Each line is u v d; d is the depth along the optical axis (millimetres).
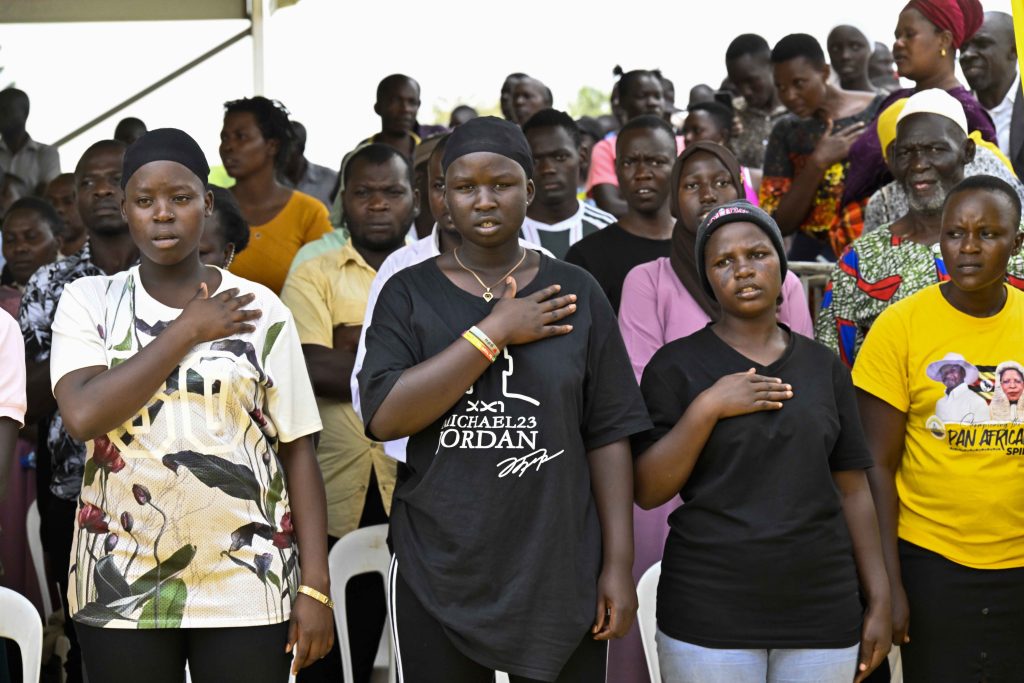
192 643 3023
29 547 4777
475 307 2986
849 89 6992
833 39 6988
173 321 3020
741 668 3096
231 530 3002
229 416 3033
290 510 3176
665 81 8797
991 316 3506
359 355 3809
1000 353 3477
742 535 3105
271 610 3023
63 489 4070
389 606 3035
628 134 4629
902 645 3553
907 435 3592
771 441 3131
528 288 3014
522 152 2986
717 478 3162
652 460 3160
